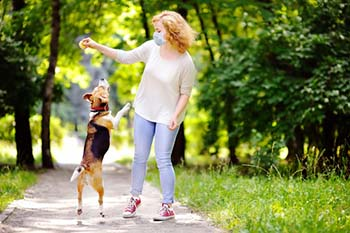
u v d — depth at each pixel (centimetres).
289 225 603
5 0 1552
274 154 1273
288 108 1324
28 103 1548
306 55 1315
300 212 678
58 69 1950
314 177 946
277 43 1380
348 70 1273
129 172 1642
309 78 1338
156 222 718
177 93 740
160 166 735
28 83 1530
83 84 2067
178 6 1535
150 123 745
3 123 1950
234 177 1059
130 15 1850
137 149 748
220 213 731
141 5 1554
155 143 738
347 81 1245
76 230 661
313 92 1237
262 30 1443
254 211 693
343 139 1278
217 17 1831
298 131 1402
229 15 1556
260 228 612
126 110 750
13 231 645
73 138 3669
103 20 1880
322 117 1238
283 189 816
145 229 672
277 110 1412
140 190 755
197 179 1100
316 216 645
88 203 879
